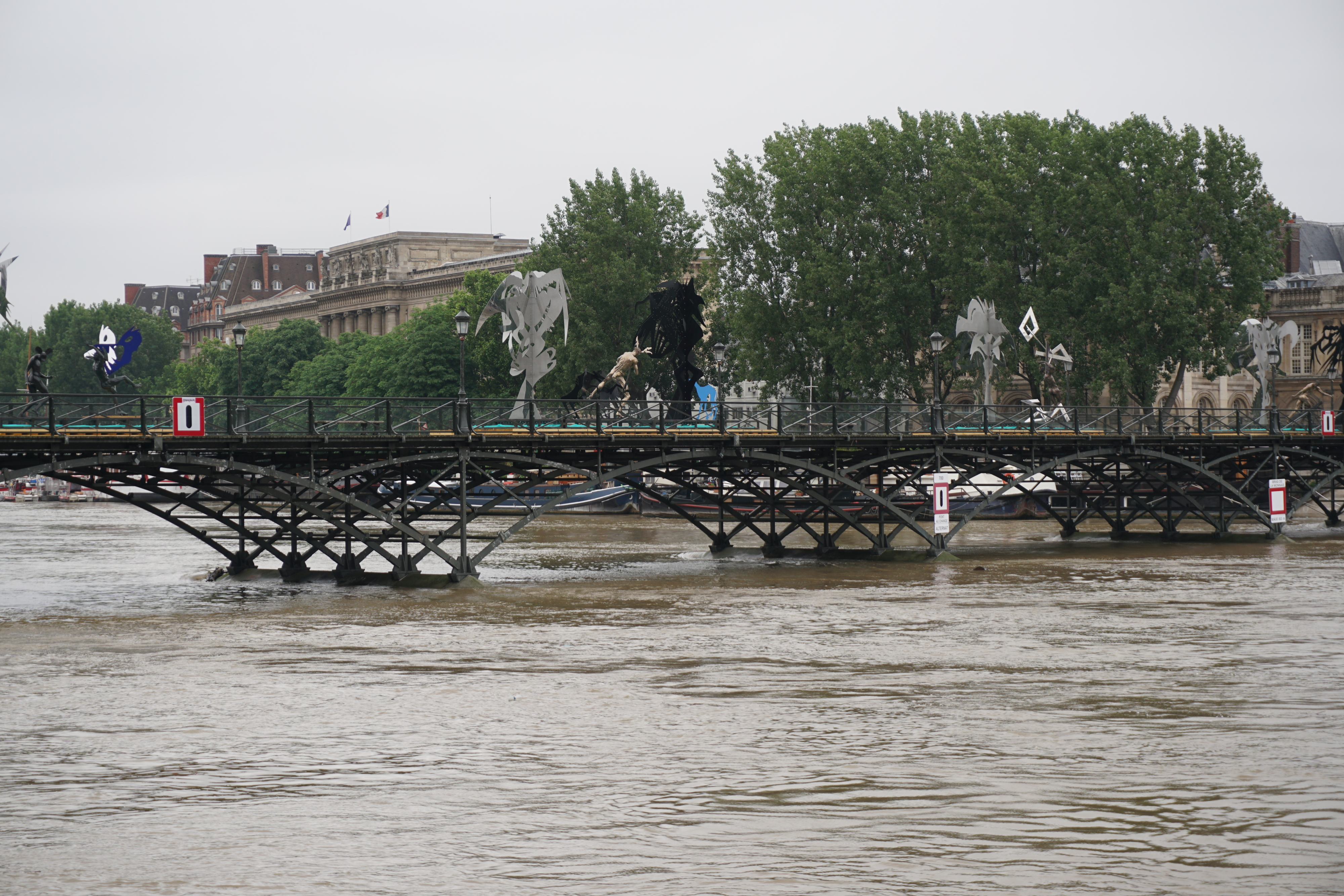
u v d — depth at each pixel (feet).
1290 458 320.91
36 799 95.66
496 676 138.10
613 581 220.84
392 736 112.88
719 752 107.55
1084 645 155.84
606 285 458.91
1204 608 185.68
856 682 134.62
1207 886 78.54
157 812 92.68
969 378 444.96
